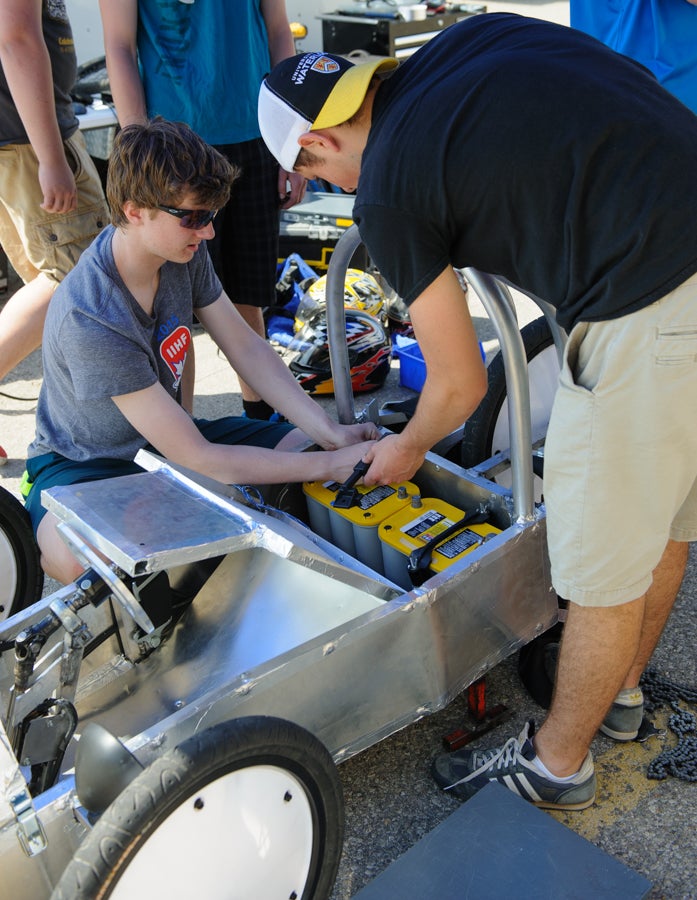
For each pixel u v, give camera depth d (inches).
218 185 77.7
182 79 120.0
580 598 67.7
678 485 65.5
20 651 62.9
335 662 67.1
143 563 57.9
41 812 55.2
